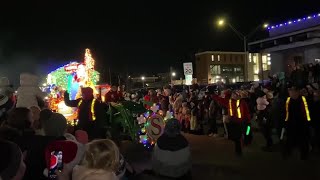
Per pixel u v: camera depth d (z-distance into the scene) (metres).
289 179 9.12
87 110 9.77
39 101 9.23
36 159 4.52
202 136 16.98
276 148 12.95
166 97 19.17
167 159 6.64
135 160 9.93
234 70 86.38
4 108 7.43
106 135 10.71
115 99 15.17
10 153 3.20
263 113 15.73
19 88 9.14
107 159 3.41
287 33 22.06
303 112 10.93
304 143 11.09
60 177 3.88
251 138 13.70
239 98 12.24
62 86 18.03
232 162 11.16
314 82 17.30
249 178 9.29
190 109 18.77
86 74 16.95
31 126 4.99
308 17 22.09
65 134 4.99
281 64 22.92
